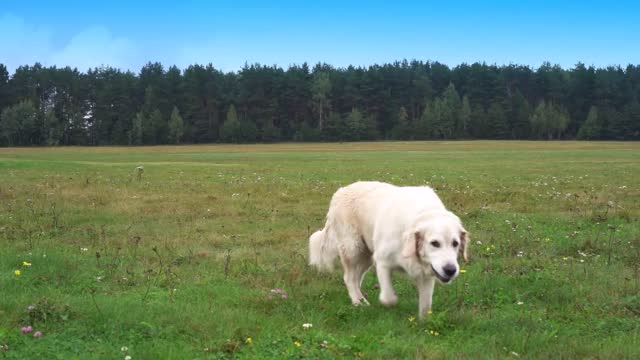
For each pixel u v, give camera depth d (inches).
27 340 224.4
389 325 260.2
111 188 786.2
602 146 3405.5
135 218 551.8
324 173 1187.9
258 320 258.4
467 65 5693.9
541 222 544.7
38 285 310.2
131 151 3174.2
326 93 4886.8
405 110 5022.1
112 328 242.5
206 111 4768.7
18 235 449.1
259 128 4741.6
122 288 313.4
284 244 446.9
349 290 311.9
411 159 1948.8
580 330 255.6
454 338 246.7
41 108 4584.2
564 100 5147.6
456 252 262.1
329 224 328.5
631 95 5054.1
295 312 276.4
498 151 2751.0
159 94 4771.2
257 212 601.3
